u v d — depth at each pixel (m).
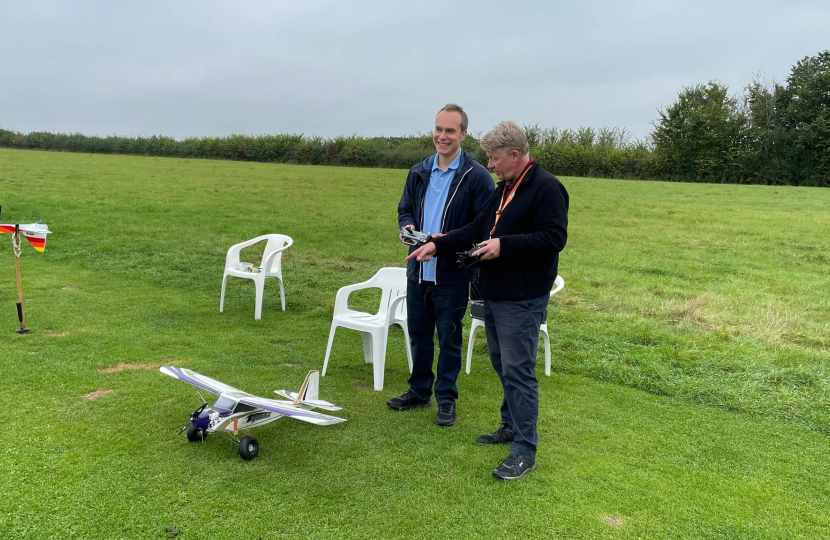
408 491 2.82
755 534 2.57
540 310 2.96
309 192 20.42
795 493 2.95
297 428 3.50
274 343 5.35
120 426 3.38
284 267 8.76
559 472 3.07
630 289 7.86
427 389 3.90
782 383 4.51
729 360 4.95
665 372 4.69
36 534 2.35
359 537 2.44
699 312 6.48
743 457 3.34
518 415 3.00
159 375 4.27
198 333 5.50
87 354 4.67
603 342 5.50
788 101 39.06
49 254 9.09
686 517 2.69
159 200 16.00
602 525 2.59
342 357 5.02
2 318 5.62
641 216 16.52
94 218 12.25
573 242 12.01
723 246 11.73
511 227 2.91
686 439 3.56
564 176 39.16
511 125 2.84
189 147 46.41
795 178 36.47
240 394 3.15
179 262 8.74
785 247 11.66
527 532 2.52
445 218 3.66
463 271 3.53
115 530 2.41
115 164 30.59
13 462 2.90
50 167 25.62
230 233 11.41
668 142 39.78
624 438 3.55
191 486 2.77
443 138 3.58
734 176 37.72
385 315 4.51
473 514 2.64
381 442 3.35
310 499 2.71
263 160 44.88
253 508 2.61
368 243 11.09
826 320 6.50
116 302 6.50
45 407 3.60
